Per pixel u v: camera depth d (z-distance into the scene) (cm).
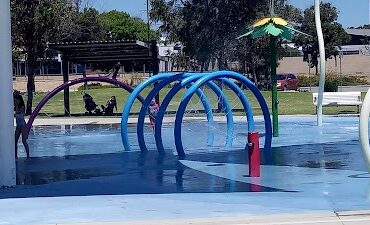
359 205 896
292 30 1925
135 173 1319
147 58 3191
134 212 884
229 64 4897
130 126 2653
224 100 1884
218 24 3772
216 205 926
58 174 1346
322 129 2262
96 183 1188
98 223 802
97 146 1958
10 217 871
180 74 1669
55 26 3491
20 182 1228
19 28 3388
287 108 3369
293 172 1260
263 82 5366
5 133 1131
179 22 3862
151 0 4009
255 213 855
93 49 2930
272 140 1927
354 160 1424
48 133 2452
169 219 821
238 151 1689
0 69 1112
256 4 3691
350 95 2738
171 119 2898
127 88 1895
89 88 5891
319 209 872
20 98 1636
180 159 1541
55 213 891
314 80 6062
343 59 7544
